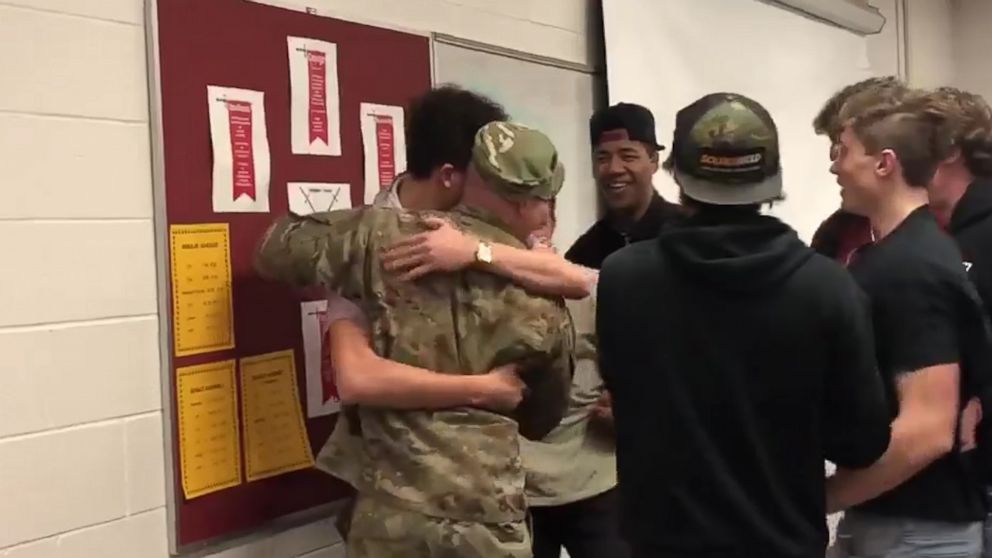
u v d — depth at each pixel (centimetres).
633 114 264
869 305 163
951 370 168
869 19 498
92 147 184
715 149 154
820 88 460
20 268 173
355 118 237
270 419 215
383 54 244
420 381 169
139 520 191
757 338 152
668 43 349
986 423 179
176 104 198
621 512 166
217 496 204
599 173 270
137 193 192
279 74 218
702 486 155
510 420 176
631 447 162
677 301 156
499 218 184
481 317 173
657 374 158
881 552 183
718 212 156
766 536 152
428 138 190
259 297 213
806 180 447
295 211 221
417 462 169
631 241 266
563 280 178
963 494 180
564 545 242
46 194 177
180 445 197
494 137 182
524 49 296
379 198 203
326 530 229
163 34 195
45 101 177
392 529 170
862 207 187
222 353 205
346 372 173
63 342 179
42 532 176
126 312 190
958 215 222
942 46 605
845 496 172
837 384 155
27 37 175
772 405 153
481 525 168
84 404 183
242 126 210
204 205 202
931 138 178
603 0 321
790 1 428
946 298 168
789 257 152
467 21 274
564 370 183
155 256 195
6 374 171
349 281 177
